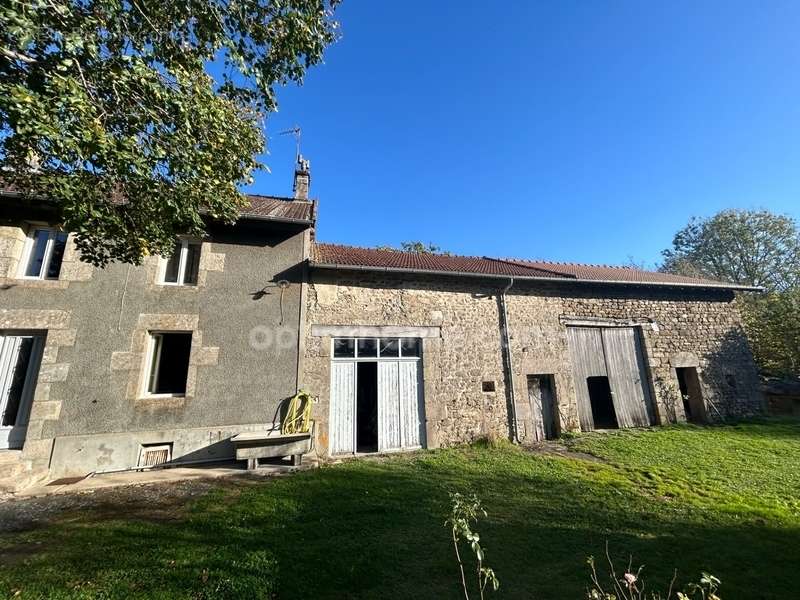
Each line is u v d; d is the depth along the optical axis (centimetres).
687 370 1038
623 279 1062
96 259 462
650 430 895
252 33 429
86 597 275
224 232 736
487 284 895
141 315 659
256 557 330
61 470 574
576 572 317
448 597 284
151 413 627
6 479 510
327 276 780
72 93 297
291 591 288
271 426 673
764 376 1316
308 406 685
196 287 696
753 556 343
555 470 607
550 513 439
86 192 389
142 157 357
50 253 662
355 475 568
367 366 933
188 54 397
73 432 592
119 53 343
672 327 1023
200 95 391
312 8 434
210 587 288
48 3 296
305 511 434
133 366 636
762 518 428
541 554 347
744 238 2283
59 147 326
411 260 984
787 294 1367
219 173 462
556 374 898
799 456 673
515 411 833
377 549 351
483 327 866
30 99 278
